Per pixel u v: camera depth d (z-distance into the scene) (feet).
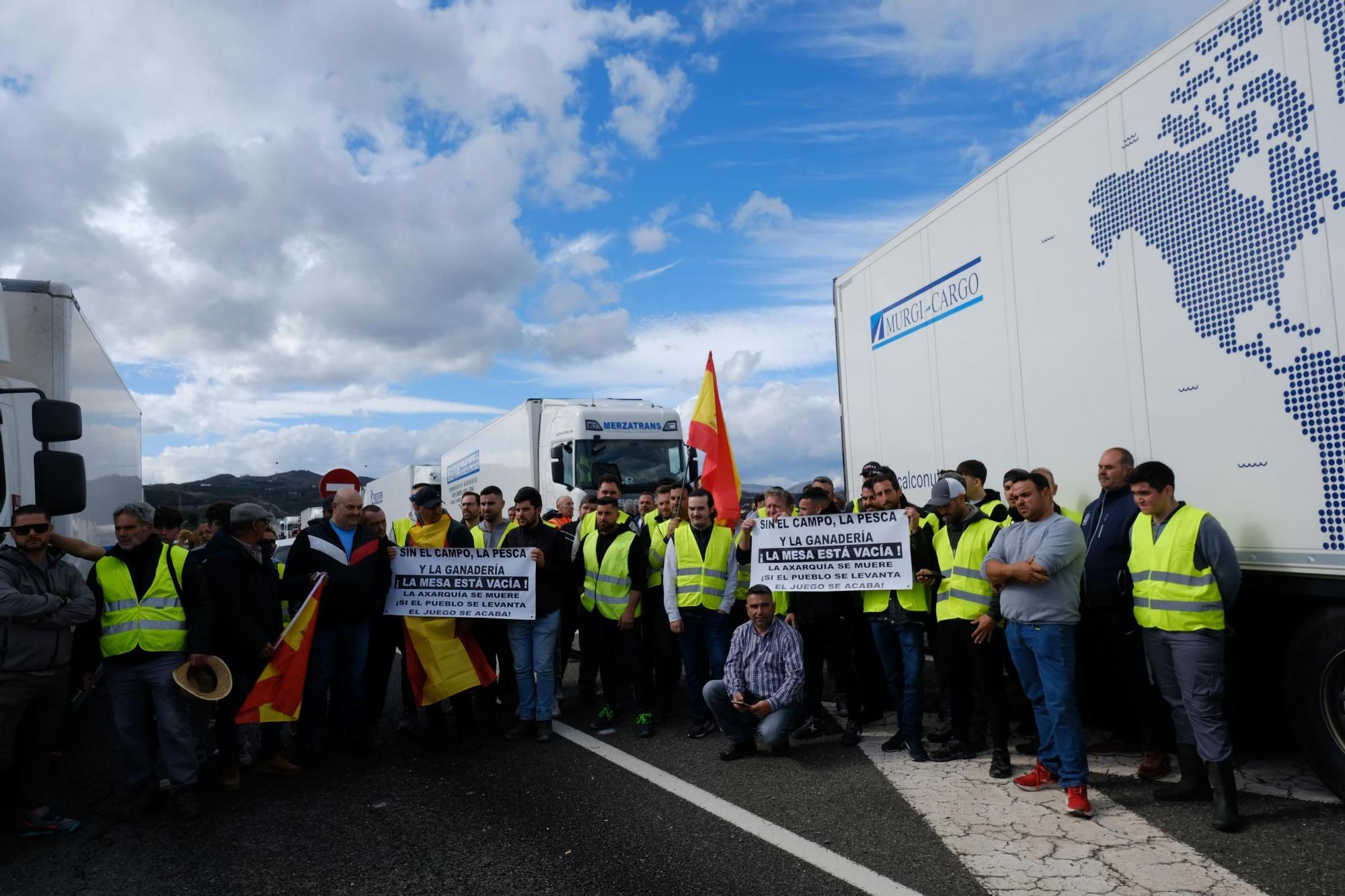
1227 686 16.34
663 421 51.75
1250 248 14.34
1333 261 12.96
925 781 17.54
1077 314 18.40
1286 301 13.73
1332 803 14.92
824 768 18.76
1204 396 15.29
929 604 19.92
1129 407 17.02
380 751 21.86
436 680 22.20
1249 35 14.32
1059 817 15.12
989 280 21.57
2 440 18.61
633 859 14.17
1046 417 19.48
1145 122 16.51
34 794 16.83
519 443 56.44
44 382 21.86
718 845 14.55
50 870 15.10
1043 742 16.81
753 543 21.68
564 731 23.26
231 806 18.30
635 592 22.71
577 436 49.14
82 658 17.90
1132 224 16.87
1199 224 15.33
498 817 16.63
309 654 20.80
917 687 19.17
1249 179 14.34
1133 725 18.49
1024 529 16.58
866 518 20.16
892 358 26.55
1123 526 17.13
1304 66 13.35
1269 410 14.05
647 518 28.32
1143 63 16.56
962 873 12.94
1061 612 15.83
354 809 17.69
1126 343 17.07
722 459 24.29
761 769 18.92
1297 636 14.67
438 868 14.32
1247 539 14.49
